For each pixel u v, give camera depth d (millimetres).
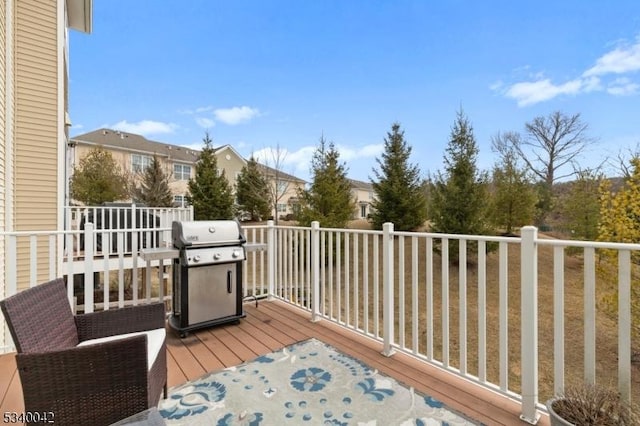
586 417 1578
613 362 5305
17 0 4945
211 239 3398
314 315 3641
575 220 10562
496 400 2135
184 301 3246
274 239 4531
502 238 2088
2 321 3576
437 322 7656
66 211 6961
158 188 17719
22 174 4977
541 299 7750
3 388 2248
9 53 4516
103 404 1587
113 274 8812
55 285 2006
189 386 2312
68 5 7594
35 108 5117
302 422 1931
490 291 8750
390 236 2807
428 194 12195
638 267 4773
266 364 2643
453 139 10484
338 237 3500
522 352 1969
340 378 2418
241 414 2000
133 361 1626
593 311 1752
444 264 2457
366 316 3146
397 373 2492
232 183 23281
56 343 1825
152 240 7719
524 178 11672
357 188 22250
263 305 4246
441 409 2041
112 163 17422
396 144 12391
